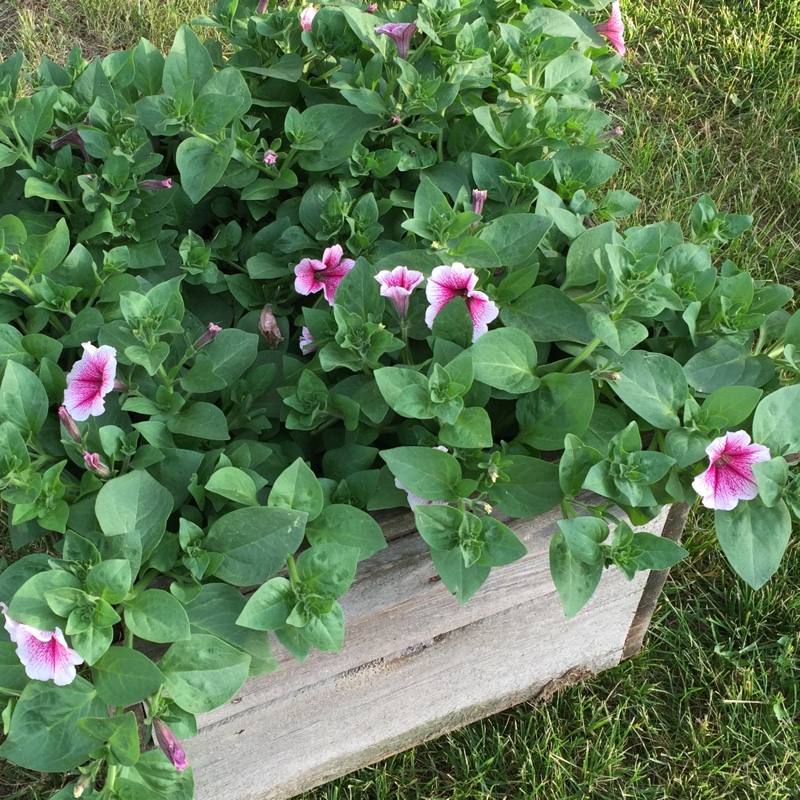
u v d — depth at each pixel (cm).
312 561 77
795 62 185
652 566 81
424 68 110
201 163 98
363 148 103
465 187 103
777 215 167
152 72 111
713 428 83
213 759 98
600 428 87
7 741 73
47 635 72
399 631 96
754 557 81
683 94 182
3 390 82
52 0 187
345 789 117
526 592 100
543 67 112
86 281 94
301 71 107
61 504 81
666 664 127
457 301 85
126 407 84
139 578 80
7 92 99
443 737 122
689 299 90
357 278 88
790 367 90
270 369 91
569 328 88
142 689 71
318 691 98
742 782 116
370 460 86
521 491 83
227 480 79
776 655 125
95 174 100
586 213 100
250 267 97
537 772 117
